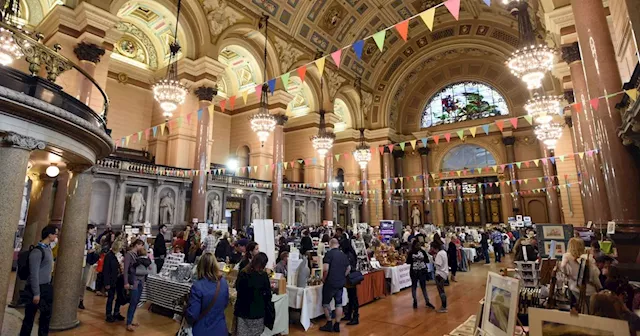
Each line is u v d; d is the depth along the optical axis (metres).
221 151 21.17
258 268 3.74
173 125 15.38
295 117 23.80
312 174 22.67
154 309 6.57
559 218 22.16
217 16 15.44
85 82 11.23
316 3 19.41
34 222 6.52
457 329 5.39
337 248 5.68
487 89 27.27
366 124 26.67
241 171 20.95
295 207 21.05
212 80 14.83
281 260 6.57
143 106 17.91
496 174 25.98
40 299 4.29
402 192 27.81
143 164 13.21
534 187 24.47
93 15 11.47
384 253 9.20
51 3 13.79
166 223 13.46
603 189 9.36
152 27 17.62
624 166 6.37
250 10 16.83
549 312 2.03
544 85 22.08
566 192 19.45
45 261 4.38
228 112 21.91
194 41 14.98
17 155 3.54
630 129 6.06
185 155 15.23
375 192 25.86
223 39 15.77
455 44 25.19
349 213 25.34
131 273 5.52
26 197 10.59
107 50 12.18
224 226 13.70
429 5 21.88
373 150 22.11
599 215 9.39
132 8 15.87
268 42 18.05
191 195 14.47
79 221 5.44
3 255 3.38
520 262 6.62
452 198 27.55
